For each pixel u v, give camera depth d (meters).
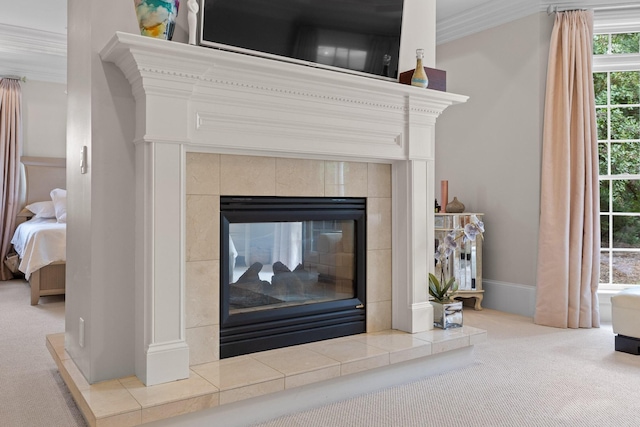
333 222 2.92
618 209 4.17
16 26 5.20
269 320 2.59
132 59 1.98
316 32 2.64
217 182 2.42
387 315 3.04
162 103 2.08
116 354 2.17
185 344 2.16
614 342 3.40
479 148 4.61
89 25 2.15
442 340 2.75
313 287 2.87
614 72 4.18
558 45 3.98
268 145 2.43
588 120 3.86
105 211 2.14
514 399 2.40
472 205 4.68
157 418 1.88
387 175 3.05
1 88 5.94
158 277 2.09
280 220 2.65
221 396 2.03
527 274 4.21
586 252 3.81
